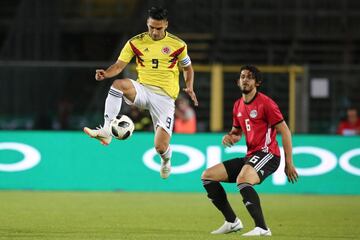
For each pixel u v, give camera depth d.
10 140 48.31
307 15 75.25
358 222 33.34
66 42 75.62
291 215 36.25
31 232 27.41
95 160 48.47
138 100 27.52
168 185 48.44
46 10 70.94
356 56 74.06
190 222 32.56
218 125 60.50
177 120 55.81
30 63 55.78
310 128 61.22
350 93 61.81
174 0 74.00
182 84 62.09
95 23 76.62
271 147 26.62
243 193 26.06
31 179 48.12
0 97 56.34
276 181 48.81
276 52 72.94
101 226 30.22
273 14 75.06
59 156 48.38
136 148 48.69
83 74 57.66
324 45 74.44
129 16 78.31
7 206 38.00
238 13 74.69
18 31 70.19
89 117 58.50
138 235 26.81
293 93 59.62
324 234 28.47
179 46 27.58
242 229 30.08
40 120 57.06
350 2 75.81
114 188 48.41
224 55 71.69
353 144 49.06
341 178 48.91
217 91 60.78
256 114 26.33
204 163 48.34
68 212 35.81
